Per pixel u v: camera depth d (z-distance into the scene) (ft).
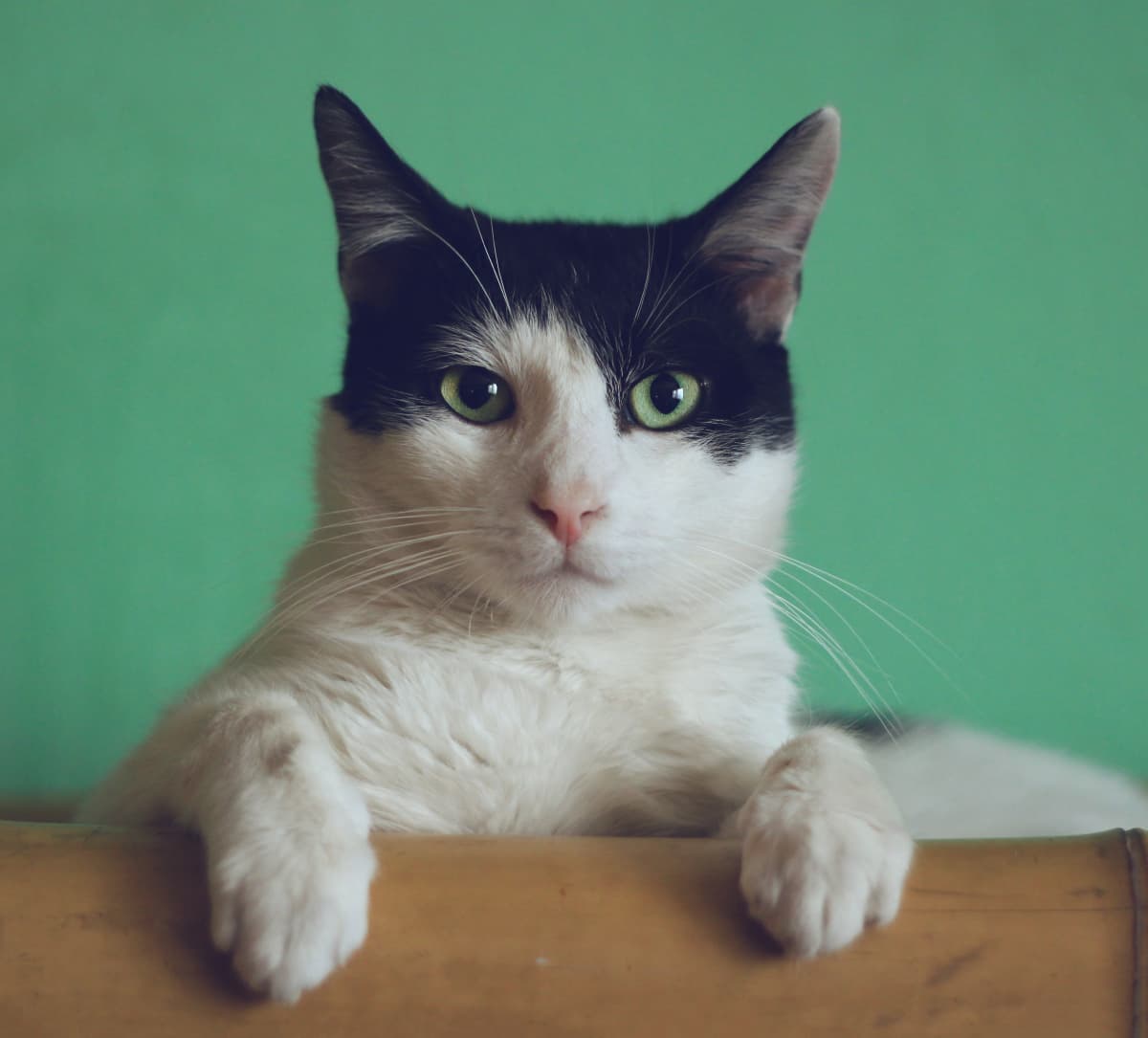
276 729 1.26
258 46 2.13
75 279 2.11
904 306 2.14
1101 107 2.16
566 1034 1.12
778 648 1.48
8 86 2.11
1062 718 2.12
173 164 2.12
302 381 2.11
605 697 1.41
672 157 2.15
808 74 2.15
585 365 1.43
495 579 1.40
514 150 2.15
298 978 1.12
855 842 1.15
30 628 2.10
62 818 1.86
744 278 1.54
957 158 2.15
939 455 2.13
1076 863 1.14
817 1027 1.13
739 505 1.46
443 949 1.13
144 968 1.13
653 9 2.15
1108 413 2.14
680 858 1.16
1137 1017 1.12
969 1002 1.13
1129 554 2.13
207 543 2.11
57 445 2.10
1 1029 1.12
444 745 1.37
